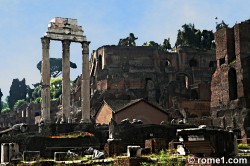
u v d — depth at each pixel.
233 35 82.19
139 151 21.00
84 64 59.84
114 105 71.75
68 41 58.78
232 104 76.06
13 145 28.36
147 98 106.75
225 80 80.12
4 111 159.12
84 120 58.44
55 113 111.12
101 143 44.34
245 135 69.50
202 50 120.94
